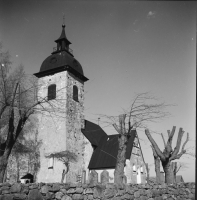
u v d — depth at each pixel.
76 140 38.84
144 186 13.72
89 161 38.75
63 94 38.44
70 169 36.16
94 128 44.44
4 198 9.09
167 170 18.64
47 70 40.34
